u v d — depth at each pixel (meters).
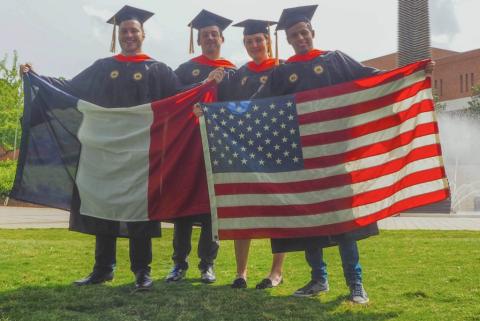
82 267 6.34
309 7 5.30
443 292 5.02
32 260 6.75
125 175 5.25
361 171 4.86
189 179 5.21
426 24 22.98
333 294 5.04
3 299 4.64
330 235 4.83
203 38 6.35
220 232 4.91
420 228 13.55
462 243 9.12
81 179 5.29
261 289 5.27
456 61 51.09
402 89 4.96
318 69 5.18
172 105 5.31
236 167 4.98
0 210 22.80
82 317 4.13
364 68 5.21
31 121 5.41
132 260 5.20
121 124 5.33
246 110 5.09
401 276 5.89
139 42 5.57
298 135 4.97
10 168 29.48
